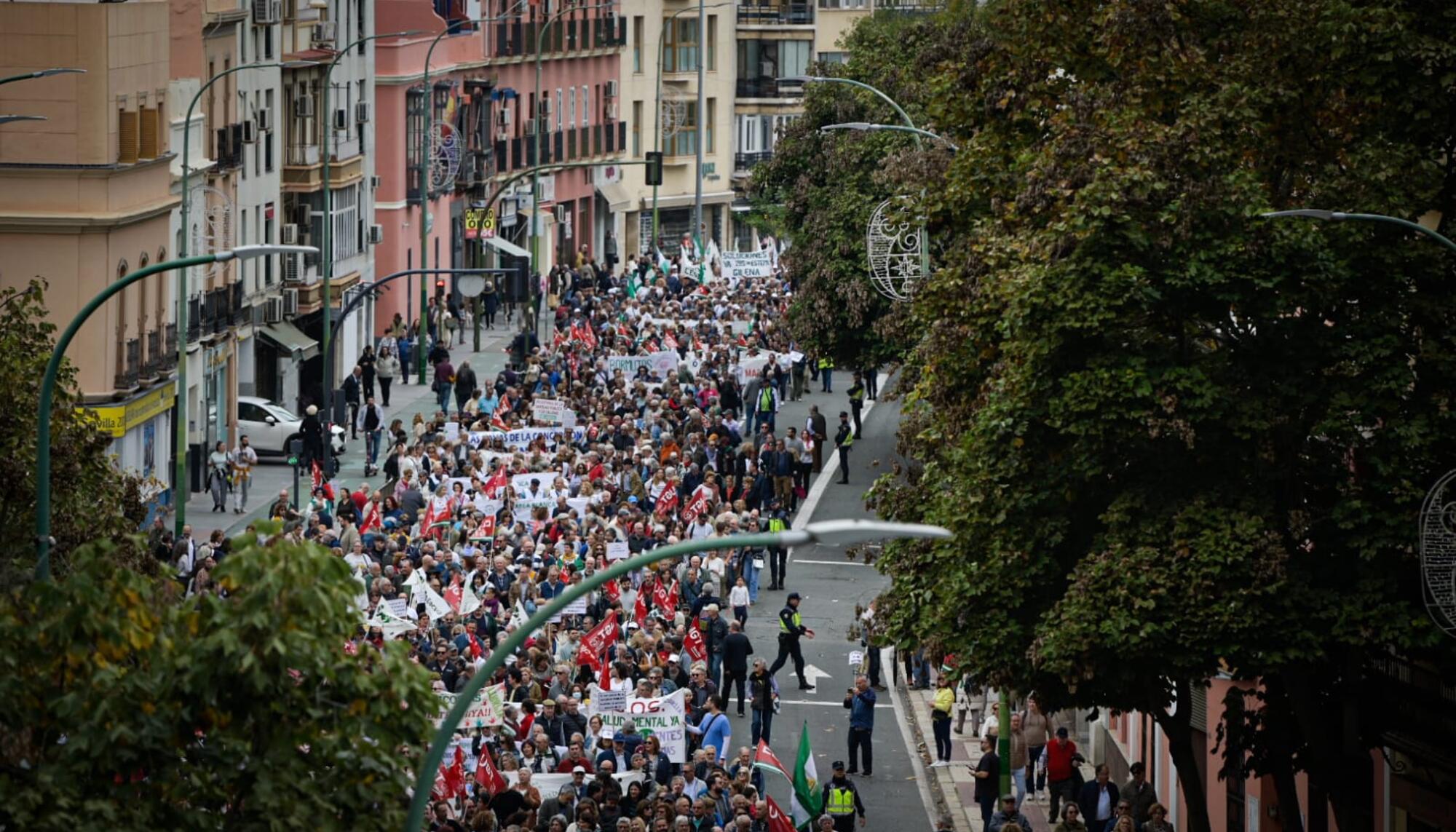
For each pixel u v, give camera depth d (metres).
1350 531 62.44
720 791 74.81
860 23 166.75
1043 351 63.72
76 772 40.22
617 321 190.12
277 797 40.34
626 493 120.12
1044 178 66.12
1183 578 62.06
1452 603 60.25
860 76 158.50
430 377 196.12
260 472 154.00
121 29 134.25
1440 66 63.47
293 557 40.56
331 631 41.03
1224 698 71.44
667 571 104.06
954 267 74.69
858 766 96.94
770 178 160.50
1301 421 63.81
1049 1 72.25
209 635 40.53
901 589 72.31
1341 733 69.19
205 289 154.50
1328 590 62.44
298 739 41.03
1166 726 68.12
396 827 41.94
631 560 41.88
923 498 74.25
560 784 73.94
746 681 106.94
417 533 113.31
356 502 116.12
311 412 141.75
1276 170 65.94
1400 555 62.62
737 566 115.25
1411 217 62.81
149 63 139.88
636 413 144.00
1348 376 63.00
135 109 137.00
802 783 81.38
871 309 152.38
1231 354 64.00
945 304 73.19
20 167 131.12
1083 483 65.50
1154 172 62.81
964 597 67.06
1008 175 75.88
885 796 92.75
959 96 77.94
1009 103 75.62
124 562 58.66
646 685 82.44
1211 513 62.66
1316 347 63.22
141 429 138.75
